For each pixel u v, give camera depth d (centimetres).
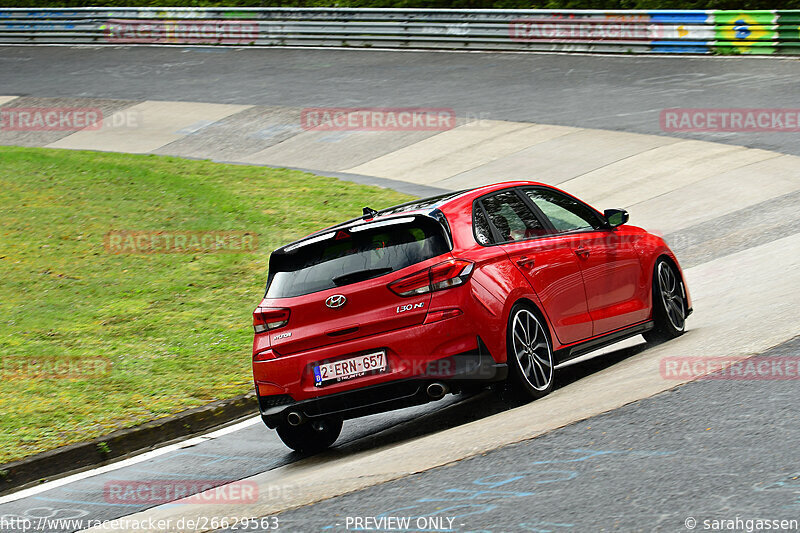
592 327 1680
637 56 5728
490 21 6281
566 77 5431
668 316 1880
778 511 909
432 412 1708
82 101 6128
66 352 2344
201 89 6134
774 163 3566
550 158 4059
